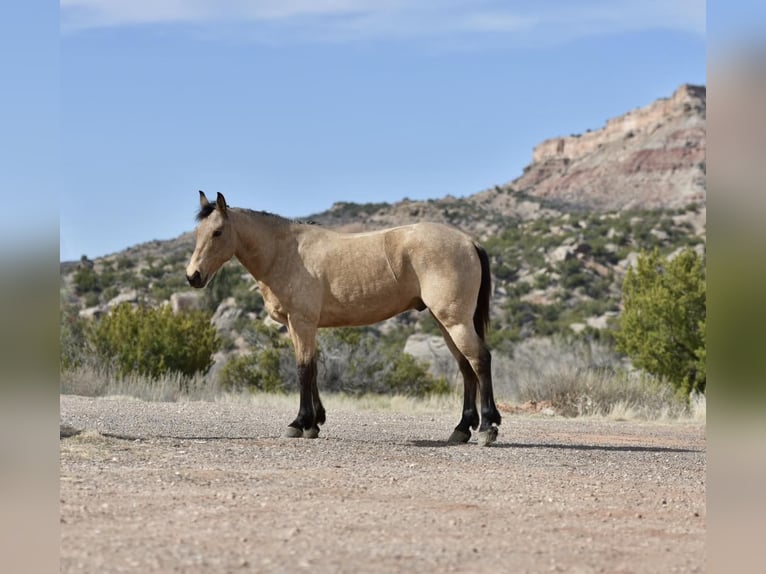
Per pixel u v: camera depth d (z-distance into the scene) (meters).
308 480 8.60
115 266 69.94
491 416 11.98
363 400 23.03
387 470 9.46
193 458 9.82
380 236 12.16
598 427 17.02
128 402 19.14
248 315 47.72
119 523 6.33
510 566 5.38
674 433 16.16
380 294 12.06
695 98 189.25
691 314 25.12
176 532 6.09
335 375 26.53
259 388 27.12
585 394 21.52
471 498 7.89
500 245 84.12
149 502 7.19
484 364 11.89
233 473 8.84
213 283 50.47
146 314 27.31
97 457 9.57
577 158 197.12
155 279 62.00
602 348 31.45
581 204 169.50
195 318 27.70
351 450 11.00
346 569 5.16
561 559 5.61
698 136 177.38
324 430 14.32
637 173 176.62
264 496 7.66
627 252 77.38
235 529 6.25
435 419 17.59
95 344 26.66
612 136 195.75
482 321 12.23
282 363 27.30
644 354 25.41
